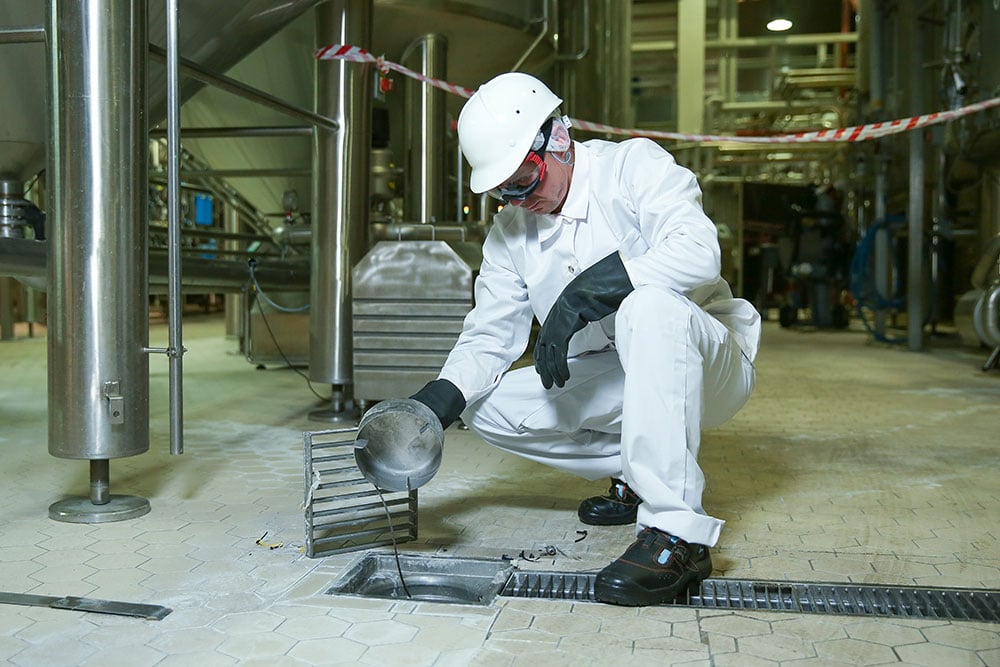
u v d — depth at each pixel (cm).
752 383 170
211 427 314
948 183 716
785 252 1044
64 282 184
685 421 142
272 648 123
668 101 1340
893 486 230
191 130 330
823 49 1239
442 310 309
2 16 221
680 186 150
